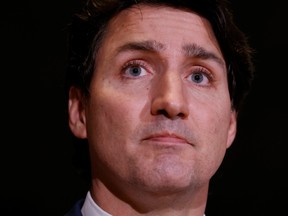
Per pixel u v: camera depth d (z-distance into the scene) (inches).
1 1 94.9
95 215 65.0
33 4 95.6
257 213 97.7
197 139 60.8
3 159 93.0
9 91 94.0
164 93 59.7
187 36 63.2
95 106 63.1
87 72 66.1
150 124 59.6
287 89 98.7
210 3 66.1
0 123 93.4
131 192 62.0
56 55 95.5
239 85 71.9
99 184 65.2
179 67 62.1
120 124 60.5
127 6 65.2
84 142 72.4
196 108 61.7
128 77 62.4
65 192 94.7
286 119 98.3
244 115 98.8
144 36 62.5
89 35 66.9
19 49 94.9
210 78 64.5
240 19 99.6
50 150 94.5
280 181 97.7
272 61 99.2
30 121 94.2
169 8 64.8
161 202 62.3
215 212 97.6
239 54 70.4
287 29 99.3
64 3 96.2
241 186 98.1
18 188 93.3
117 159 60.7
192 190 62.0
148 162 59.2
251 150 98.4
